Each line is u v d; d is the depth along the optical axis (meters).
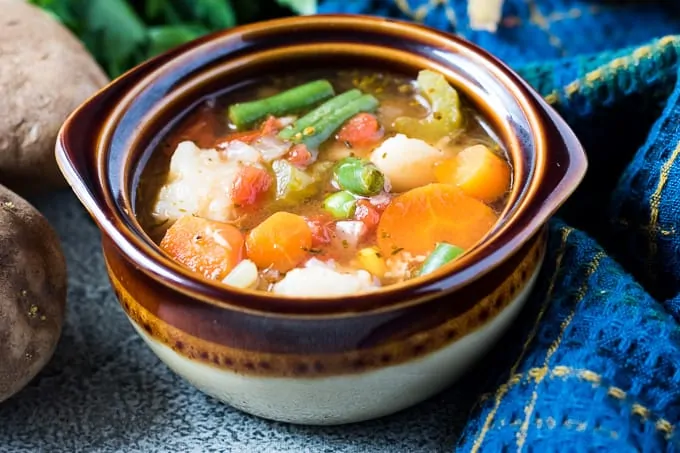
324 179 0.50
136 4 0.67
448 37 0.52
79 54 0.58
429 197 0.48
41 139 0.55
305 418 0.47
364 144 0.51
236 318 0.44
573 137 0.47
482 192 0.48
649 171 0.49
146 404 0.50
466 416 0.49
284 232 0.47
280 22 0.52
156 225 0.48
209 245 0.46
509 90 0.49
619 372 0.44
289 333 0.43
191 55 0.51
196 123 0.52
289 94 0.52
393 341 0.44
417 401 0.47
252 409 0.47
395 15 0.62
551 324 0.47
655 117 0.52
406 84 0.53
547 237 0.49
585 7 0.61
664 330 0.45
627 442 0.43
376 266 0.46
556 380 0.45
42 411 0.49
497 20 0.60
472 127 0.51
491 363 0.49
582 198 0.54
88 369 0.51
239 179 0.49
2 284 0.48
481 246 0.44
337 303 0.42
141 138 0.49
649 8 0.61
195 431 0.49
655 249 0.50
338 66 0.53
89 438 0.49
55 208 0.58
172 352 0.45
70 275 0.55
